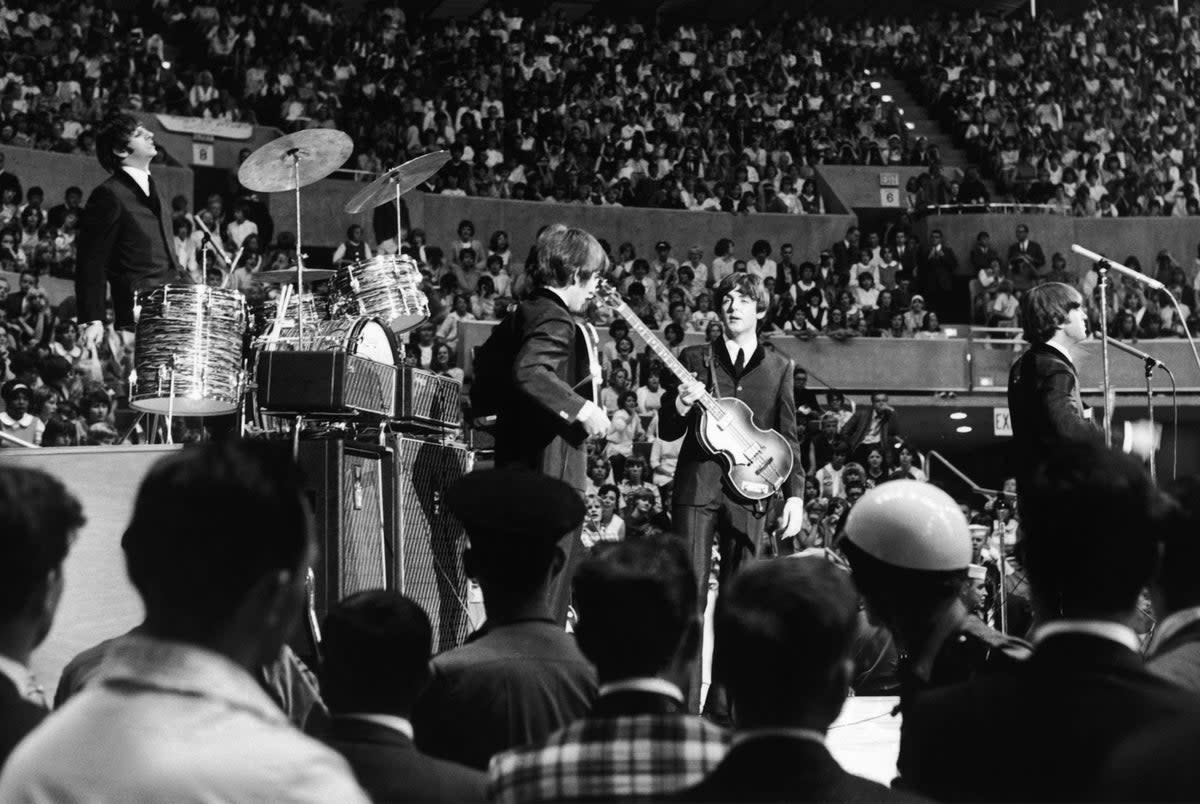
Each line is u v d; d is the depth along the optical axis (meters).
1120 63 28.84
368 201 8.38
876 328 20.70
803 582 2.25
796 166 24.59
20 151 18.70
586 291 5.58
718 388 6.32
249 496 1.87
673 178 23.30
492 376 5.52
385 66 24.20
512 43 25.67
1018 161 25.45
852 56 28.47
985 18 30.55
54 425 9.67
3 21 20.62
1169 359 20.50
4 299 14.89
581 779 2.44
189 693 1.77
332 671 2.68
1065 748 2.27
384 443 5.55
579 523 3.48
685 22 29.78
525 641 3.35
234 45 22.86
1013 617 8.46
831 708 2.26
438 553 5.94
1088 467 2.37
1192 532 2.85
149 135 7.45
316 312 7.04
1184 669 2.83
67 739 1.74
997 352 20.34
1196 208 24.88
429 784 2.56
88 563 4.99
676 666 2.77
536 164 22.84
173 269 7.51
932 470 22.42
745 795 2.16
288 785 1.72
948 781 2.39
